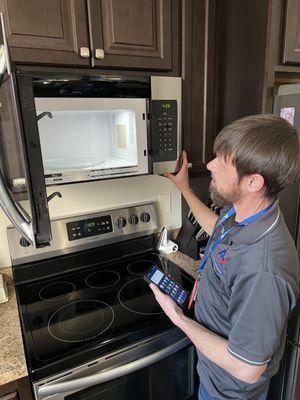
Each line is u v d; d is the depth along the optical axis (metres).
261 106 1.15
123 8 0.97
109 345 0.94
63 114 0.98
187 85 1.17
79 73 0.92
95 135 1.06
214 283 0.85
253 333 0.68
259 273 0.69
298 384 1.31
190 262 1.42
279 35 1.10
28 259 1.30
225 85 1.28
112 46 0.99
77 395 0.92
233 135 0.71
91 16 0.94
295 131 0.72
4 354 0.87
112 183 1.48
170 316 0.91
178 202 1.69
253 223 0.75
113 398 0.99
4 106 0.68
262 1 1.08
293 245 0.77
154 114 1.08
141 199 1.58
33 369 0.85
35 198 0.67
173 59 1.12
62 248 1.35
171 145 1.15
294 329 1.24
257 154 0.67
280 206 1.22
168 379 1.11
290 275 0.70
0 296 1.14
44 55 0.90
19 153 0.66
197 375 1.18
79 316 1.08
